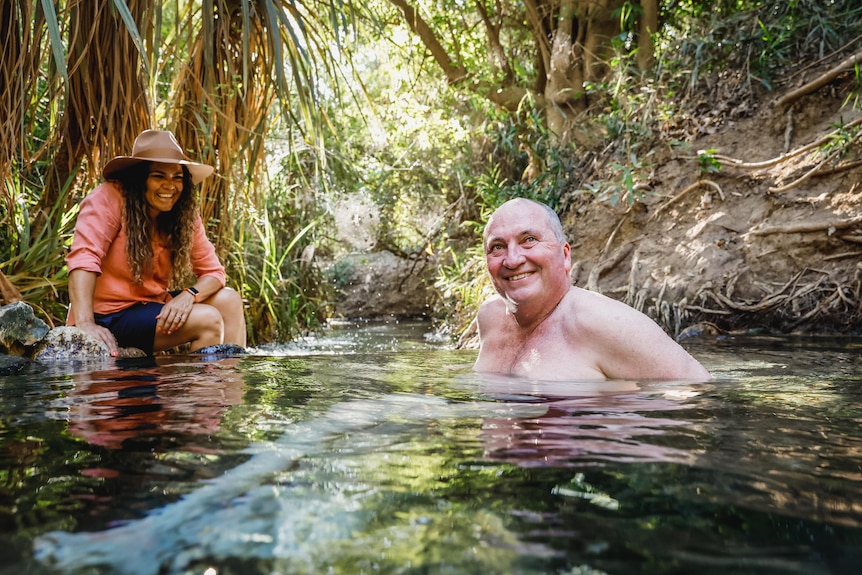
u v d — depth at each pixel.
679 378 1.91
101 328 2.80
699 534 0.65
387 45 8.13
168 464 0.90
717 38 5.94
